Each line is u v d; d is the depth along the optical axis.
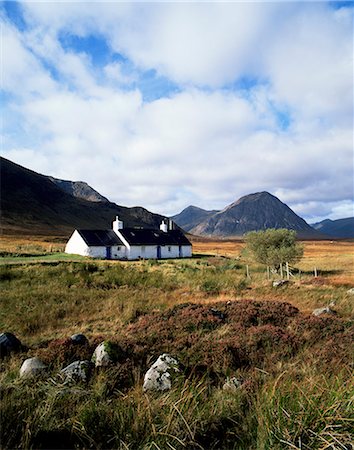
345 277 30.19
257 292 20.95
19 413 4.27
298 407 4.21
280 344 8.84
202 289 22.06
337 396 4.12
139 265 39.06
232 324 11.35
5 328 12.39
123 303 16.39
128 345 8.88
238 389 5.55
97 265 32.47
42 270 26.86
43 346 9.99
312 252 90.12
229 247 123.12
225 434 4.33
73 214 197.38
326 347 8.41
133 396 5.04
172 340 9.67
